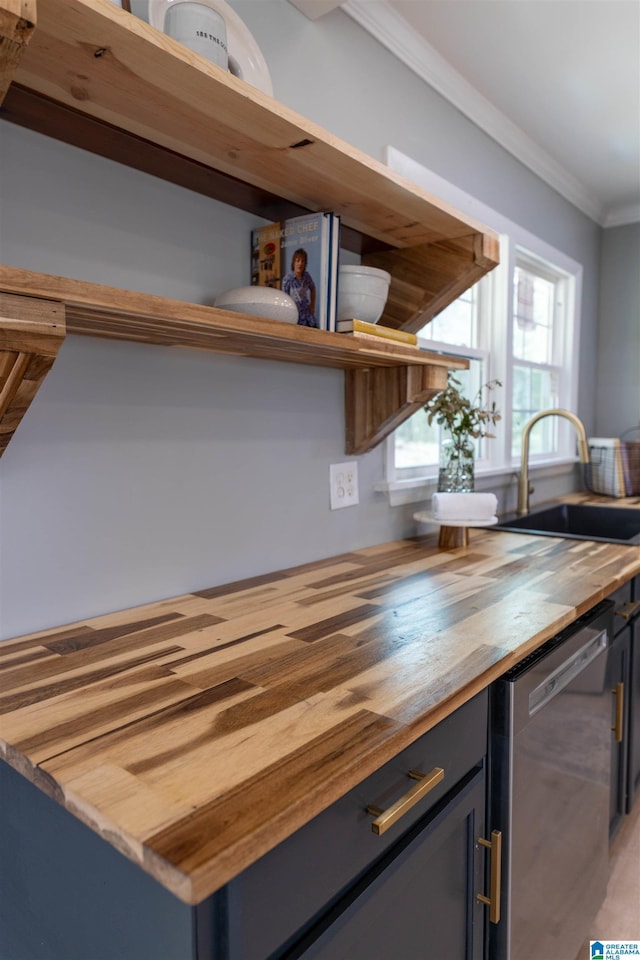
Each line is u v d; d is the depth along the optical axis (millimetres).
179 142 1055
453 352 2352
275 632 1059
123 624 1102
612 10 1760
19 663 919
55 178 1031
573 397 3344
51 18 720
